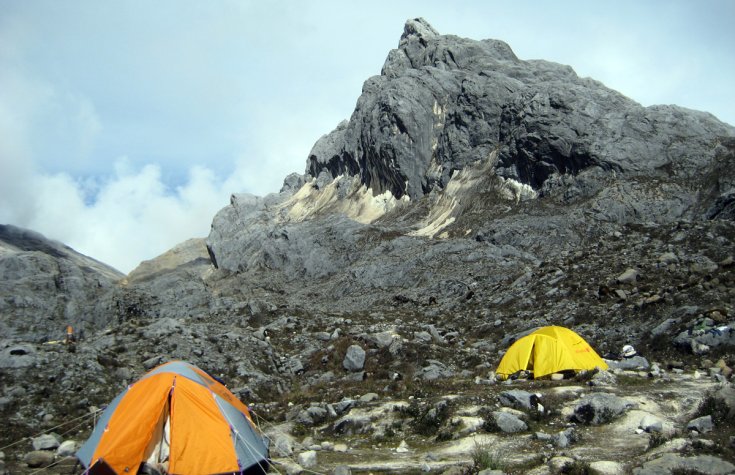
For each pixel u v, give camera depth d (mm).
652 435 13898
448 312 40156
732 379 19469
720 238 36938
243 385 22875
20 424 16688
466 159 96625
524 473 12516
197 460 12344
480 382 21078
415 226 88812
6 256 41375
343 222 87812
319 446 15742
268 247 87688
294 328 31500
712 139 74938
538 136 81875
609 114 80062
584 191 73875
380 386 21391
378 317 39594
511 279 43719
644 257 35906
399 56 126250
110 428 12688
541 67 110312
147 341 24062
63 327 36531
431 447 15203
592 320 29109
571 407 16922
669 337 23797
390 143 104312
